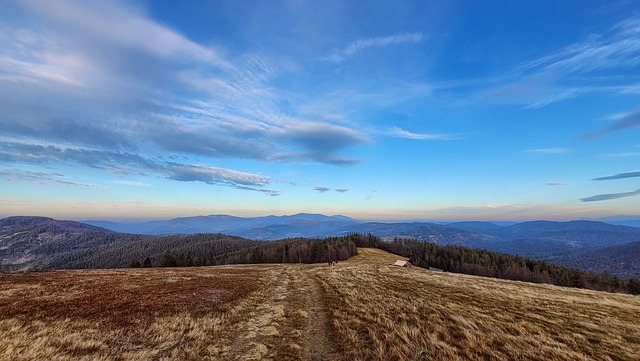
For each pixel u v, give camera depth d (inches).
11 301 900.6
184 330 706.8
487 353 579.2
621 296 1437.0
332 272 2186.3
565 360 553.3
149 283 1423.5
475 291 1336.1
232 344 652.1
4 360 490.9
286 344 652.7
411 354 574.9
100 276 1692.9
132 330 682.8
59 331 640.4
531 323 791.7
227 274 2047.2
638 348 626.2
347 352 604.1
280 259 5615.2
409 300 1080.2
